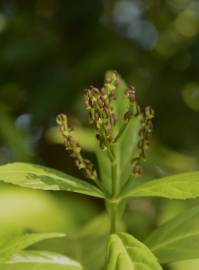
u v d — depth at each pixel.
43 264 0.48
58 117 0.49
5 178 0.46
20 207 0.68
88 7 1.00
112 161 0.48
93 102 0.47
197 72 1.00
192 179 0.47
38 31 0.97
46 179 0.47
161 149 0.89
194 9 1.13
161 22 1.10
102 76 0.95
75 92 0.95
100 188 0.49
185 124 0.96
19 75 0.97
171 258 0.48
